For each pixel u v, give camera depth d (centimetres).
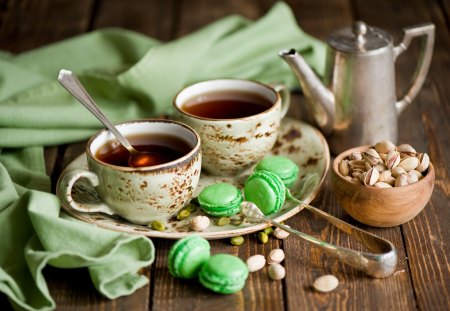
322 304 77
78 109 100
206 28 110
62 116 99
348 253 78
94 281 78
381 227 85
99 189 83
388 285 78
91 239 79
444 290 78
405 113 105
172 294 78
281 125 98
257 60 108
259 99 94
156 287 79
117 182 81
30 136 97
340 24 126
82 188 88
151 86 103
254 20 128
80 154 99
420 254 82
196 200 87
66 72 85
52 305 76
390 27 124
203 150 90
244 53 110
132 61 112
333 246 79
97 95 104
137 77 102
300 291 78
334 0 133
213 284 77
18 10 132
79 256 77
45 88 104
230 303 77
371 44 93
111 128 85
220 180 92
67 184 82
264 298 78
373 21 126
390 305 77
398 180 82
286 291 78
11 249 81
